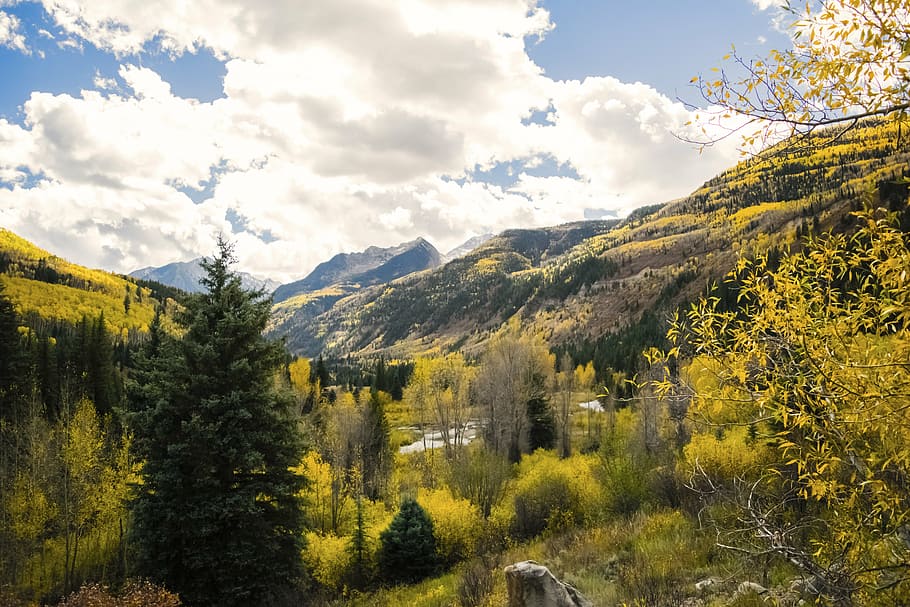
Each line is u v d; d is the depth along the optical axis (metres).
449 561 24.50
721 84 3.85
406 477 41.81
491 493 29.20
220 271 16.78
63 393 33.03
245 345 16.30
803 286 3.94
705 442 16.20
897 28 3.32
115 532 25.86
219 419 14.91
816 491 4.12
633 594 9.22
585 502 24.03
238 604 14.52
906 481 3.87
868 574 3.94
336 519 28.30
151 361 16.09
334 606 19.16
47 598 22.59
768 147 3.81
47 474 26.09
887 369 3.57
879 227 3.31
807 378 3.91
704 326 4.29
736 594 7.41
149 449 15.16
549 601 8.64
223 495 14.70
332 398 66.31
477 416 55.59
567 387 53.94
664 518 14.71
